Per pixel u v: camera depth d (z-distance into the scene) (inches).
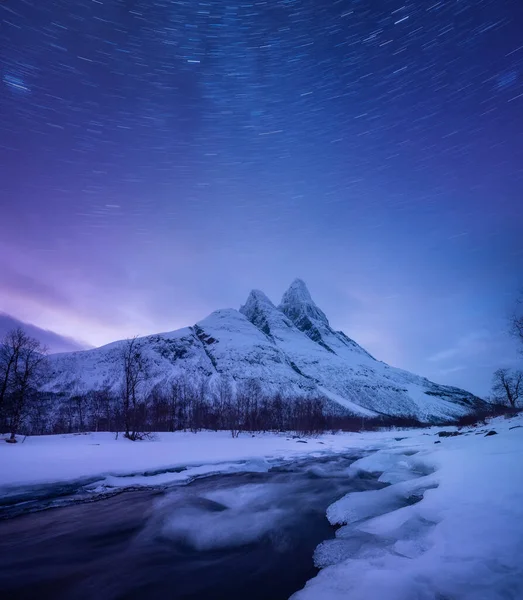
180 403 3998.5
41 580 285.9
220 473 804.0
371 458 953.5
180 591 267.0
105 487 614.2
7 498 524.7
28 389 1535.4
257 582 278.5
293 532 396.2
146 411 2955.2
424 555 246.8
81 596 261.3
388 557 261.1
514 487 363.3
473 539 252.4
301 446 1526.8
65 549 349.4
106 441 1497.3
